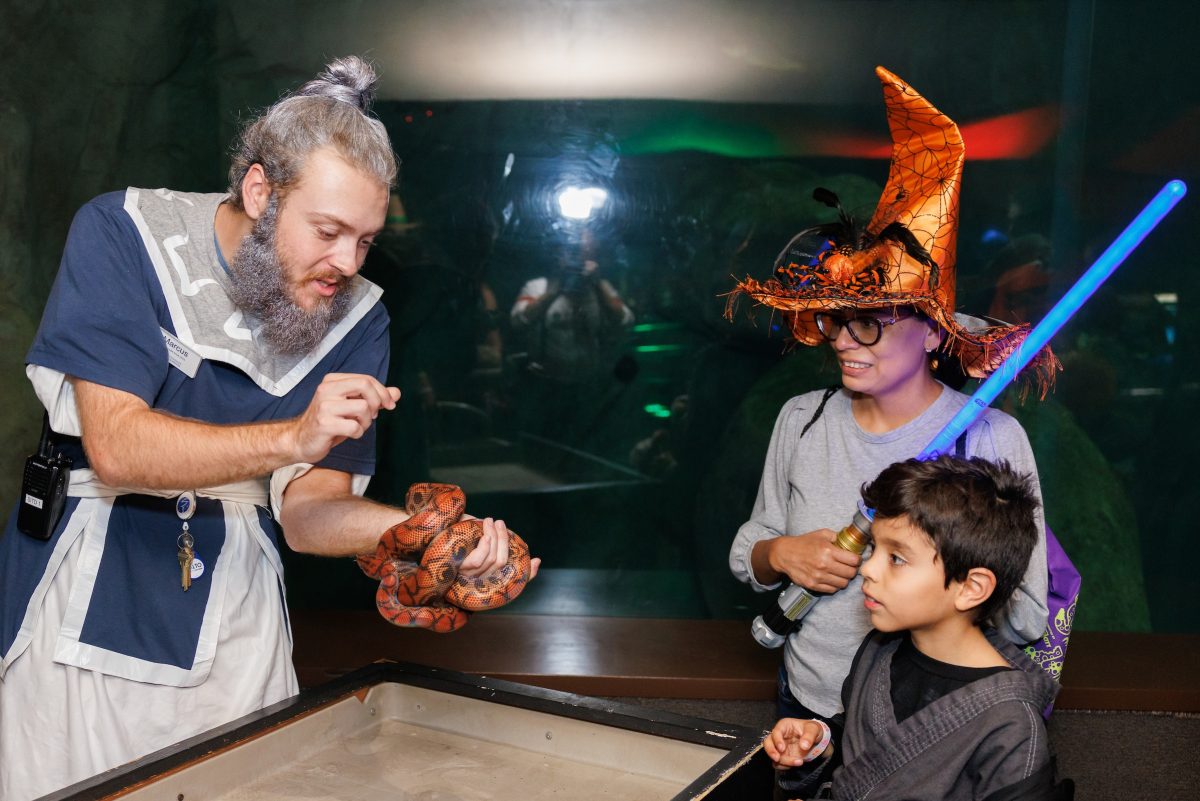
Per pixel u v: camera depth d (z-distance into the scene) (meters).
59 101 5.02
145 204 1.73
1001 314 6.10
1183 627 6.04
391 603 1.52
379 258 6.30
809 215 6.19
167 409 1.74
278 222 1.66
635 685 3.05
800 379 5.74
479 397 6.52
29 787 1.73
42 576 1.72
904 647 1.70
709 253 6.34
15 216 4.74
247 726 1.49
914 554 1.59
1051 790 1.46
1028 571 1.90
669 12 6.14
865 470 2.06
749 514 5.66
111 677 1.72
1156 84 5.92
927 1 6.20
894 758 1.57
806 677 2.07
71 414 1.67
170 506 1.77
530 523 6.64
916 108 1.96
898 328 1.95
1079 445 5.43
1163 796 2.90
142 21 5.33
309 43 5.96
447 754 1.60
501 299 6.45
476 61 6.11
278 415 1.84
